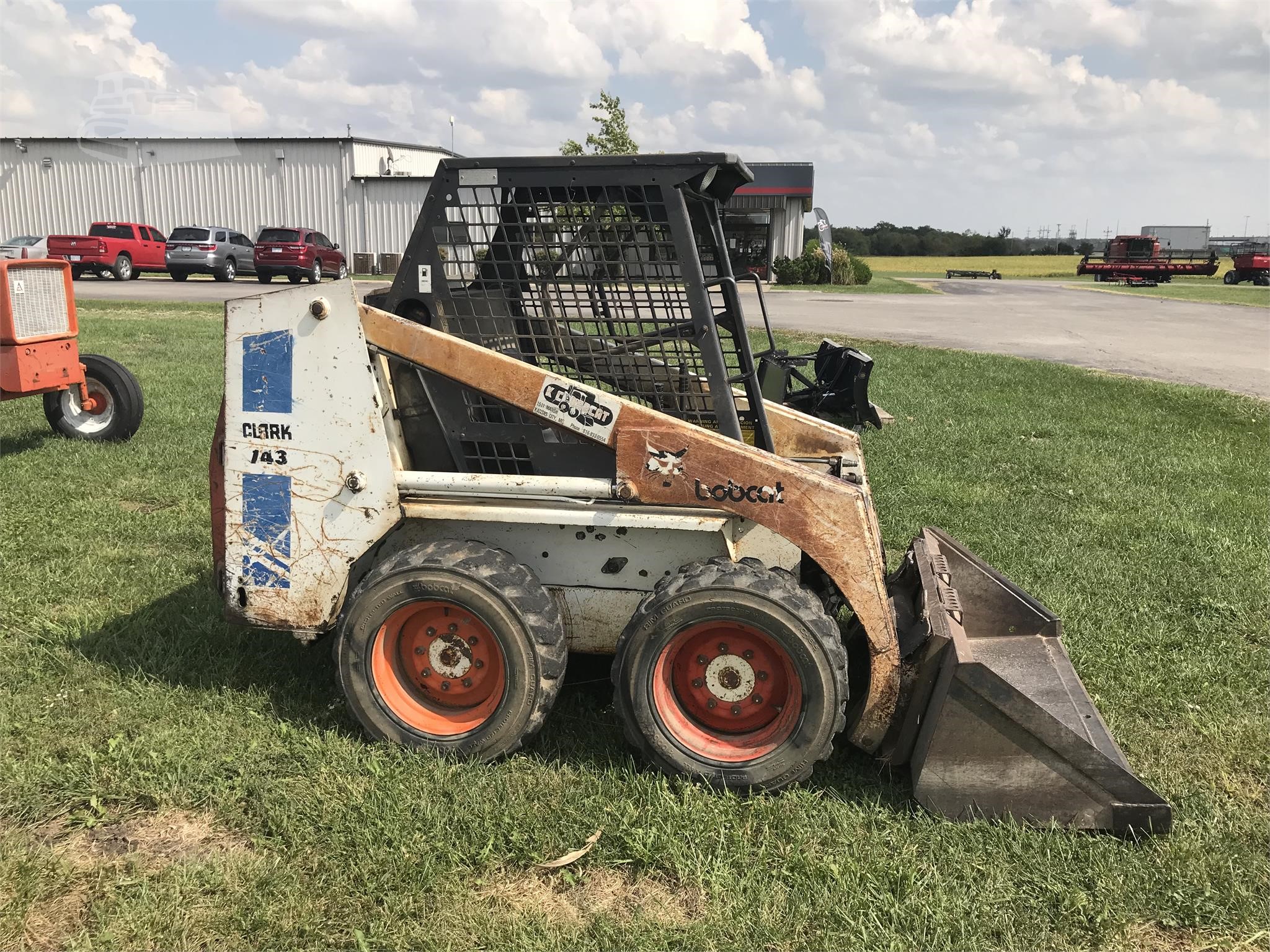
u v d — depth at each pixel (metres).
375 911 2.96
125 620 4.87
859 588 3.51
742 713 3.66
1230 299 37.12
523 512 3.72
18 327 7.80
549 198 3.79
